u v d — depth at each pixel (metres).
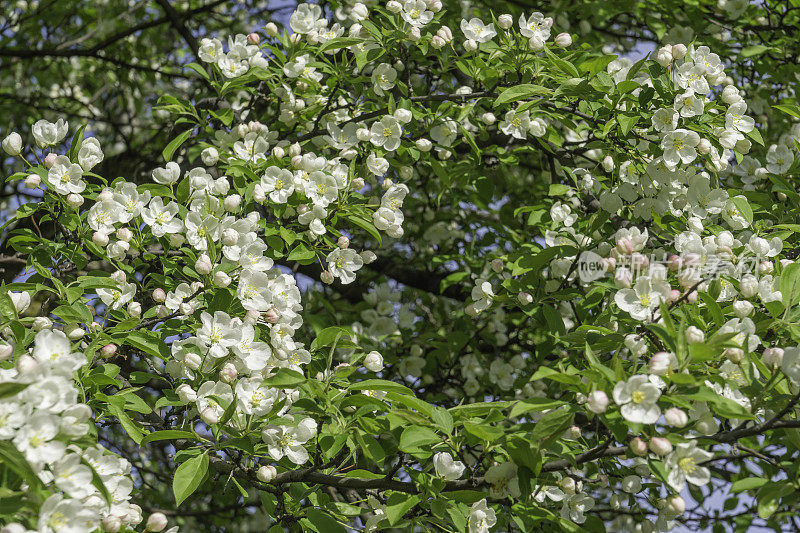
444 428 2.68
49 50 6.36
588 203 4.42
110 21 7.45
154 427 3.32
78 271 3.50
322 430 3.09
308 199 3.66
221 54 4.27
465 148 5.48
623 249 2.80
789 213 4.01
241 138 4.26
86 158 3.30
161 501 6.29
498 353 5.55
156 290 3.23
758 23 5.96
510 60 4.12
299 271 5.48
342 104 4.83
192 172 3.54
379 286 5.89
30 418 2.09
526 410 2.45
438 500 2.71
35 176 3.16
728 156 4.07
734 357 2.61
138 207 3.28
